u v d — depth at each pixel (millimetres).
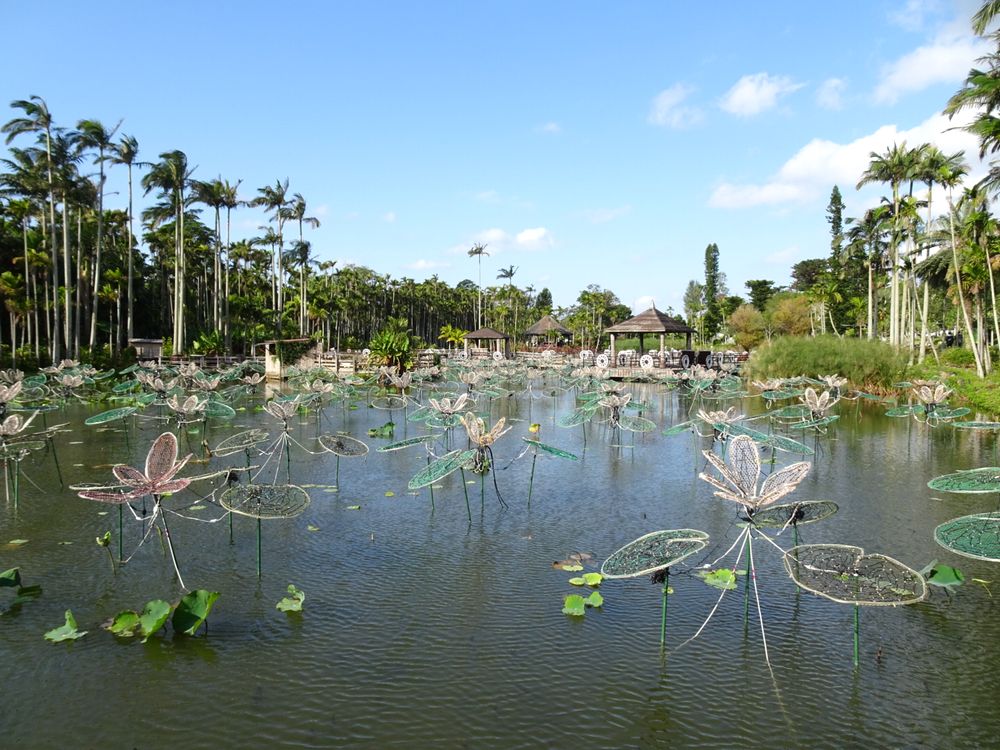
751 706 5316
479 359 50156
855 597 5586
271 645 6262
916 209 37938
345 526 9977
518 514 10688
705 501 11547
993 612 7016
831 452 16250
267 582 7785
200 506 11055
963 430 19562
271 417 21844
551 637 6453
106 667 5844
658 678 5730
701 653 6160
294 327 70938
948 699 5414
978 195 30984
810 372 31672
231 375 30156
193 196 51969
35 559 8477
